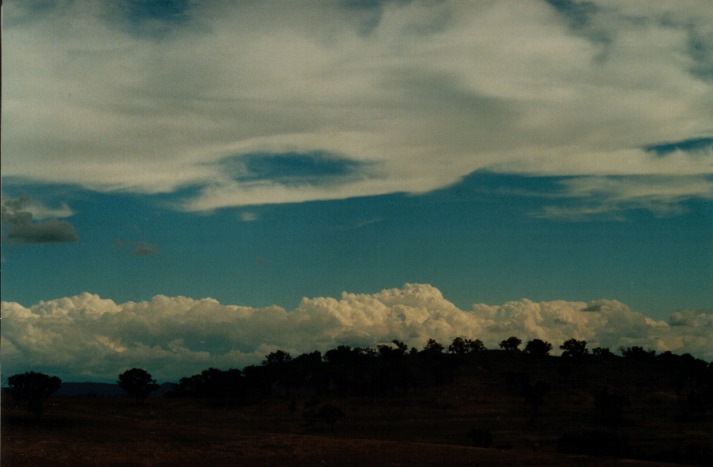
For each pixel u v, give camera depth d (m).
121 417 95.25
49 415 84.44
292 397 131.00
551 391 124.12
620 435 77.75
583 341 149.25
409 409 114.44
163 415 106.31
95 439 71.06
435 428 97.62
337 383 133.00
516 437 87.81
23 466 56.72
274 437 78.56
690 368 129.25
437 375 136.25
